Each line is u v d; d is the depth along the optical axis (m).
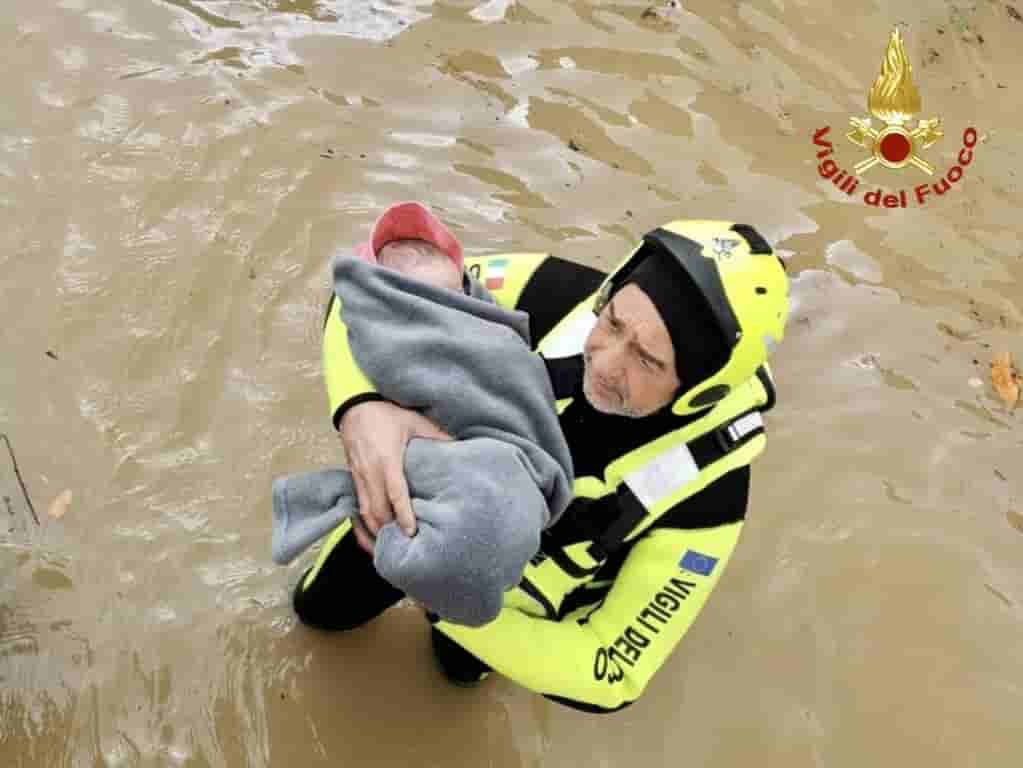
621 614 1.51
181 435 2.23
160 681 1.93
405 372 1.34
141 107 2.80
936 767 2.03
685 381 1.35
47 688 1.88
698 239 1.35
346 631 2.06
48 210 2.53
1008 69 3.43
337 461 2.26
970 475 2.46
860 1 3.56
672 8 3.43
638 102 3.13
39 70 2.84
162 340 2.35
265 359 2.38
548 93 3.10
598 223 2.79
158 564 2.05
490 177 2.85
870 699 2.10
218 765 1.87
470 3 3.31
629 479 1.46
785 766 2.00
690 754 2.00
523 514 1.24
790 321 2.69
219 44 3.03
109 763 1.83
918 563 2.30
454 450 1.29
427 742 1.96
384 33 3.17
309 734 1.94
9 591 1.97
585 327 1.51
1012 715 2.11
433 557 1.22
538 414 1.37
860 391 2.58
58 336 2.32
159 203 2.60
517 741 1.99
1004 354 2.69
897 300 2.77
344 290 1.42
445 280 1.48
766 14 3.47
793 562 2.28
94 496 2.11
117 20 3.02
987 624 2.23
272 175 2.72
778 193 2.96
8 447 2.13
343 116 2.91
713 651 2.13
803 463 2.43
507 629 1.49
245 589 2.06
